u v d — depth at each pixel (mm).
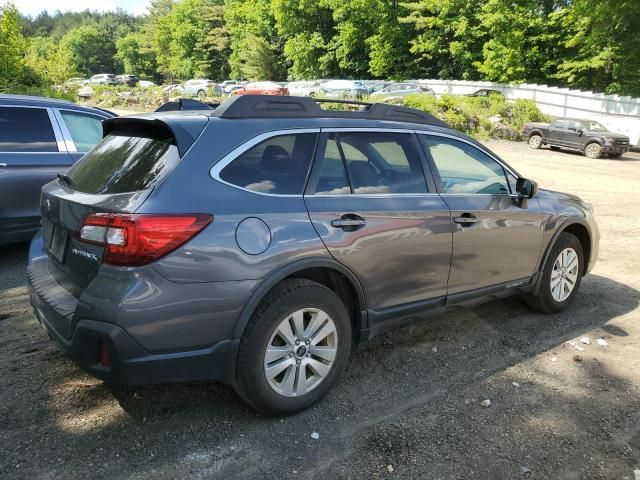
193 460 2717
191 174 2803
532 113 27438
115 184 2910
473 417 3176
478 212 3938
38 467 2615
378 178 3516
